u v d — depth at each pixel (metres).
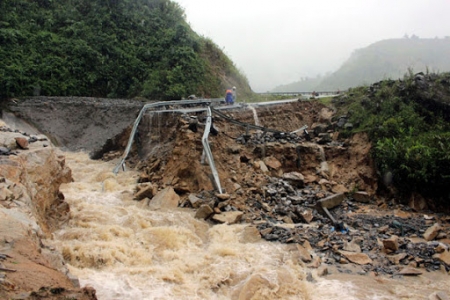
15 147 10.60
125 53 27.59
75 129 20.80
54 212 10.44
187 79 25.94
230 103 19.86
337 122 17.94
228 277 8.56
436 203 13.35
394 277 8.84
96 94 25.73
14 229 5.97
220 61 30.83
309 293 8.05
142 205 12.55
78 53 26.14
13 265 4.83
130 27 29.78
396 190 14.05
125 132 19.03
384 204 13.75
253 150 15.38
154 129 17.52
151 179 14.63
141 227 10.87
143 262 8.99
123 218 11.30
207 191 13.07
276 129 18.45
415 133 15.50
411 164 13.73
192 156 13.88
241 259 9.48
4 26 25.95
